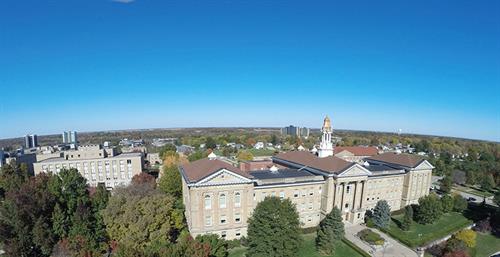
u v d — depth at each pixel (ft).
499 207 295.28
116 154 473.67
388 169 313.73
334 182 262.26
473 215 307.37
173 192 297.94
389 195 306.96
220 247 187.11
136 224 190.60
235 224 229.45
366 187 287.48
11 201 194.80
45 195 208.95
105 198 233.96
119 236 197.06
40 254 193.36
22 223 187.32
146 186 261.03
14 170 350.23
